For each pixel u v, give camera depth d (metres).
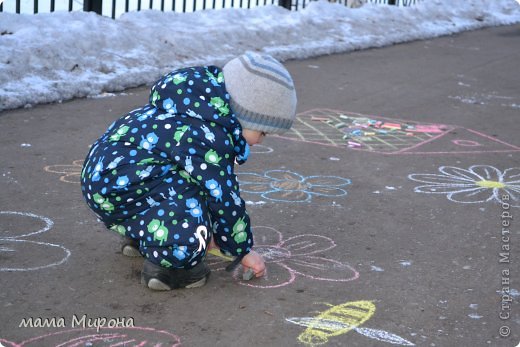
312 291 2.97
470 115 6.70
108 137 2.92
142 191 2.79
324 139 5.52
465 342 2.64
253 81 2.80
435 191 4.38
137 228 2.84
